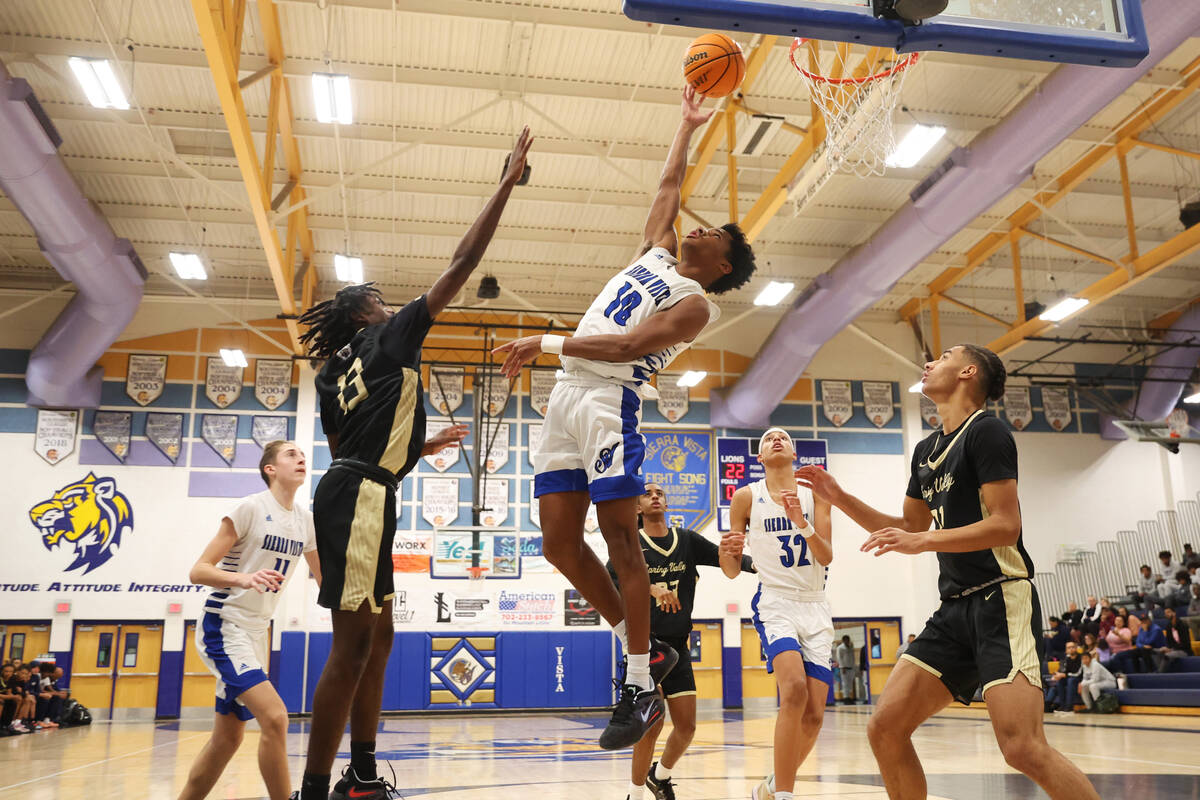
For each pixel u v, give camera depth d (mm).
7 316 20516
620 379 3250
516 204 18656
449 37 13891
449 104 15461
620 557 3111
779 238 20188
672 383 22625
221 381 21031
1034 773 3203
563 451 3328
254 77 13203
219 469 20578
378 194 18062
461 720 18281
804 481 4137
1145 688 16109
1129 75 11172
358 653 3469
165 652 19656
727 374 22844
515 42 13961
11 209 17984
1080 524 22750
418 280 21844
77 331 18188
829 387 23031
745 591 21953
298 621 19922
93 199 18000
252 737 14773
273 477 4676
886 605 22219
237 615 4398
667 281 3377
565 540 3326
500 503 21438
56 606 19484
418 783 7133
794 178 15812
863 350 23406
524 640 20812
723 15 3814
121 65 14031
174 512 20250
